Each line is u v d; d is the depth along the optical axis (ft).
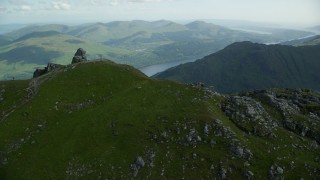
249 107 265.13
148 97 262.67
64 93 277.44
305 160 225.15
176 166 208.54
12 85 304.91
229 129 232.53
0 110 272.31
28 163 216.54
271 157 220.64
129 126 233.14
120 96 267.80
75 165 211.41
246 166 210.79
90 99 269.64
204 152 216.54
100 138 227.20
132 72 306.35
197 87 280.10
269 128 249.34
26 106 265.95
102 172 205.98
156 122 234.99
